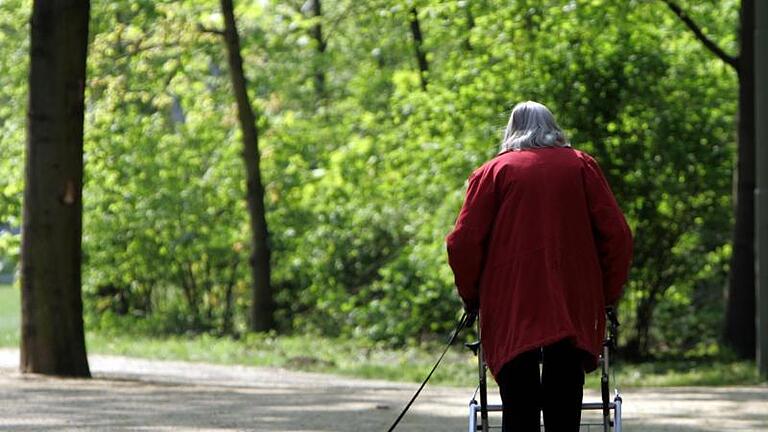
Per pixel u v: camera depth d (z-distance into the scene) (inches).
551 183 238.2
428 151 864.3
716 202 805.2
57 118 571.8
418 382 667.4
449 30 919.7
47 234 574.6
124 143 1082.1
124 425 392.2
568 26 821.2
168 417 415.5
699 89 814.5
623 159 793.6
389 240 1064.8
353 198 1062.4
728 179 801.6
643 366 750.5
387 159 993.5
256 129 1034.1
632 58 795.4
